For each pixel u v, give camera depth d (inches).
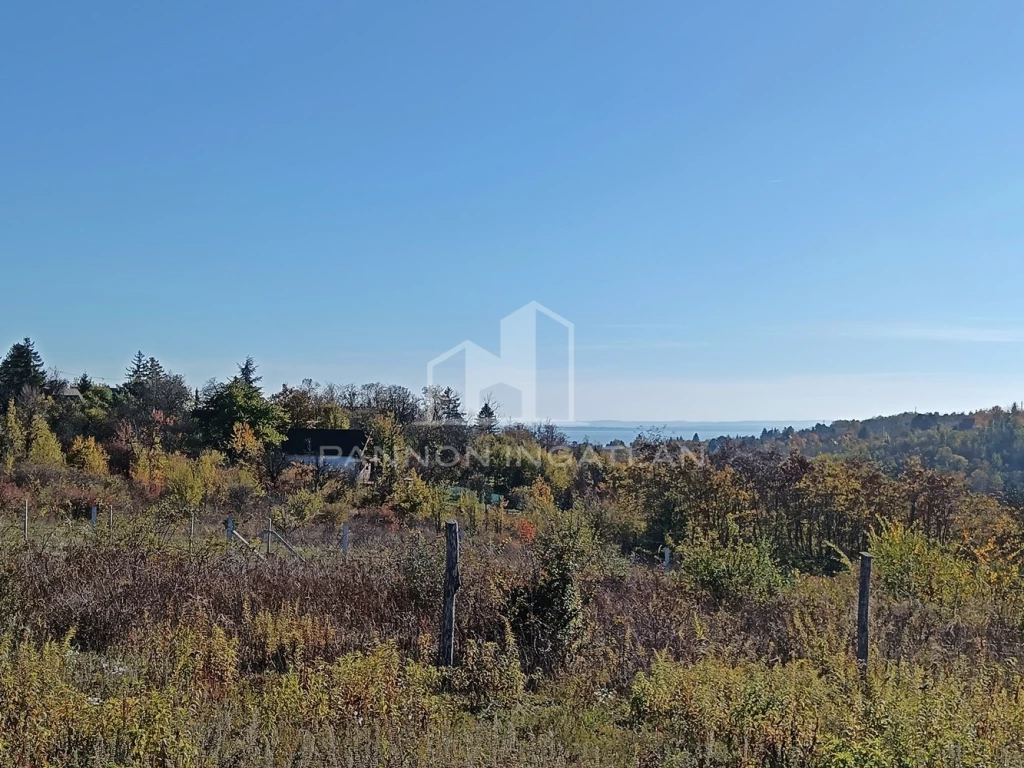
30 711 190.7
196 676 250.1
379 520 994.1
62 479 1054.4
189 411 1875.0
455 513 1023.0
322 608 344.8
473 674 279.7
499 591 347.9
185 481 1043.3
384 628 326.3
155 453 1269.7
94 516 737.0
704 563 490.9
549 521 470.6
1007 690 289.3
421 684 256.7
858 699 237.1
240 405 1674.5
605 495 1129.4
